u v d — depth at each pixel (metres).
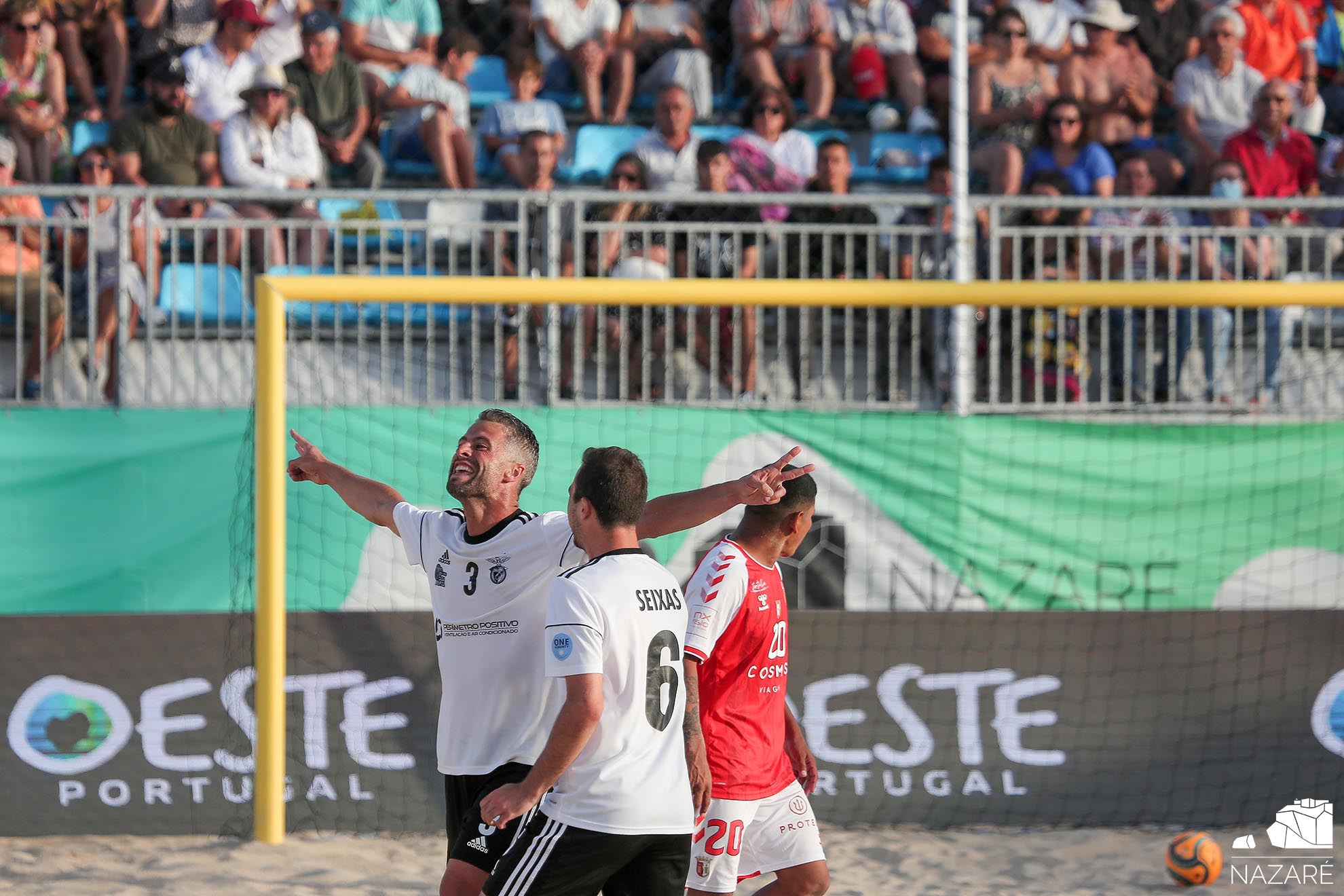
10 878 18.44
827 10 29.14
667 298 18.78
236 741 20.73
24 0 25.55
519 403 21.31
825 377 22.42
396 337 23.33
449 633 12.65
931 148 28.64
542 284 18.56
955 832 21.25
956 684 21.53
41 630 20.53
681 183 26.66
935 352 22.48
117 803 20.55
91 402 20.94
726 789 13.63
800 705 21.33
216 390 23.14
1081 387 22.34
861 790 21.41
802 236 22.36
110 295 22.91
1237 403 22.38
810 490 13.98
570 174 28.42
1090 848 20.44
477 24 30.16
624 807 11.06
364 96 27.17
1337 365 24.14
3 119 25.73
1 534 20.50
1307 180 27.91
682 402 21.48
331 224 21.42
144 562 20.75
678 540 21.45
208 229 24.97
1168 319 23.78
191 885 18.22
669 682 11.52
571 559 12.31
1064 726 21.61
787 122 27.05
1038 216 25.48
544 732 12.53
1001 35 28.86
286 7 28.77
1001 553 21.61
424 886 18.44
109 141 25.22
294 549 20.95
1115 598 21.73
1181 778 21.69
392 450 21.12
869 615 21.44
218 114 27.53
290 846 20.14
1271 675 21.83
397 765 21.09
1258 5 30.02
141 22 28.05
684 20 29.70
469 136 29.12
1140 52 29.58
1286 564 21.88
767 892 14.33
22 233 23.77
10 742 20.42
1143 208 23.03
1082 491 21.70
